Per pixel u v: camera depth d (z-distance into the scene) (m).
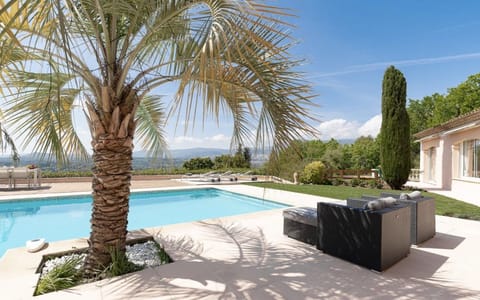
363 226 3.31
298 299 2.54
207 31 2.49
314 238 4.08
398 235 3.47
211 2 2.20
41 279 2.95
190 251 3.82
